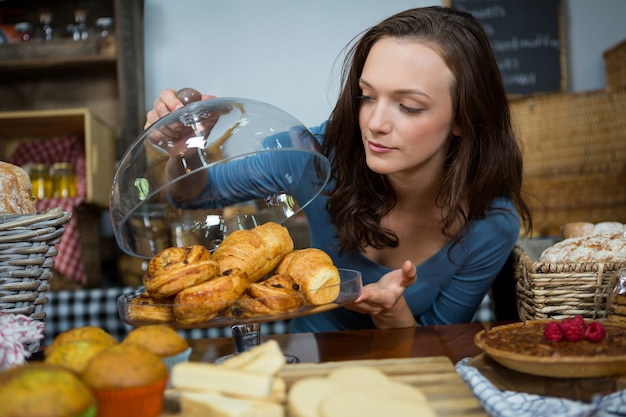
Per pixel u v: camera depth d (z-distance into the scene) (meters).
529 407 0.75
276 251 1.01
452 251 1.36
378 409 0.63
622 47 2.68
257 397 0.69
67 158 2.67
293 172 1.11
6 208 1.25
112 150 2.68
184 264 0.92
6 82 2.73
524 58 2.99
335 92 2.92
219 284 0.88
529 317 1.16
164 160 0.92
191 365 0.72
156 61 2.90
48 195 2.46
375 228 1.31
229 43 2.92
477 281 1.42
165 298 0.91
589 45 3.07
